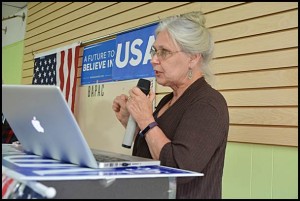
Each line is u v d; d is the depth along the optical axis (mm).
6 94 792
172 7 2408
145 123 1004
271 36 1794
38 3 4258
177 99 1137
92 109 3135
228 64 1984
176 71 1133
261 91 1812
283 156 1693
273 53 1777
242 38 1937
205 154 929
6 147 1163
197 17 1165
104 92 3000
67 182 608
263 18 1846
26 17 4555
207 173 982
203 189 967
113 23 2975
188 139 928
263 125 1784
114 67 2898
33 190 584
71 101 3316
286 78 1708
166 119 1113
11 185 637
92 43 3238
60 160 856
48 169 693
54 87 629
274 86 1755
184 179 885
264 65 1810
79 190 617
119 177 649
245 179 1841
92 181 630
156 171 738
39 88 662
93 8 3260
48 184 592
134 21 2744
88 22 3307
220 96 1058
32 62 4227
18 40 4727
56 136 756
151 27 2553
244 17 1938
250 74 1871
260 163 1784
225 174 1938
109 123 2898
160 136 976
